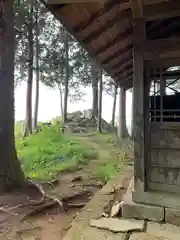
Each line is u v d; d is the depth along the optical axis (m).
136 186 3.10
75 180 6.74
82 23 2.98
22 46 12.16
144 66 3.11
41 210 4.55
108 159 9.44
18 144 9.95
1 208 4.52
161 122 3.10
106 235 2.64
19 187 5.70
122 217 3.07
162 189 3.09
